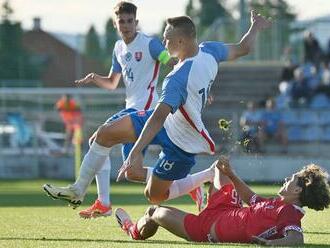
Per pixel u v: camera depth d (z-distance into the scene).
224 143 63.81
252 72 81.94
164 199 25.52
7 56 81.38
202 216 22.25
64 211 35.72
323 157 64.12
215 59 23.52
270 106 67.25
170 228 22.64
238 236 21.61
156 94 29.08
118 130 24.23
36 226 28.08
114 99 70.31
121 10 28.64
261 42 82.25
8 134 69.50
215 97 80.56
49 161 69.12
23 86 80.06
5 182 64.81
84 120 68.31
